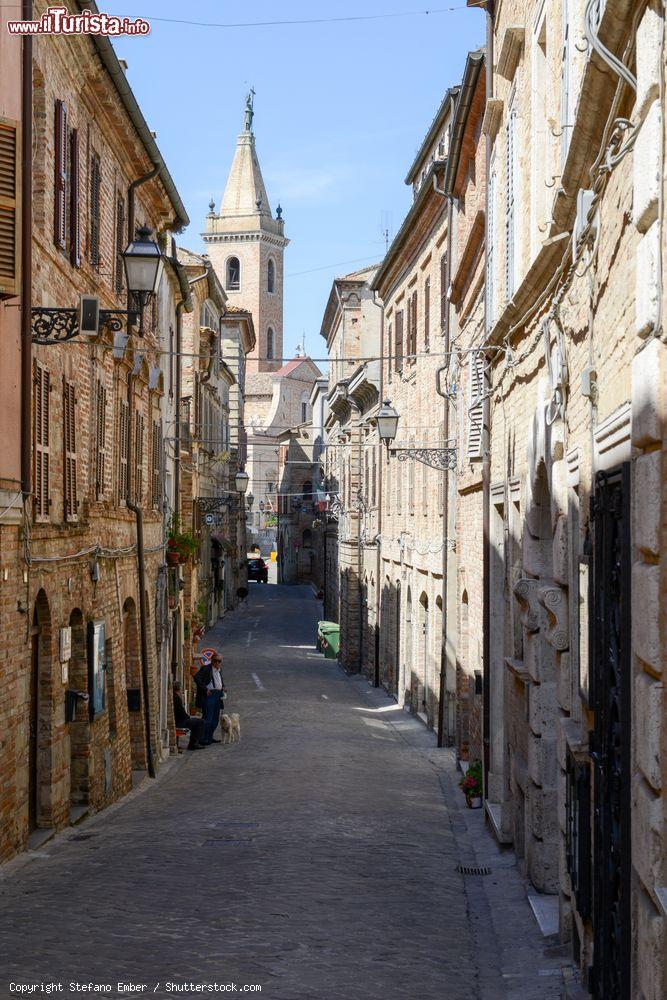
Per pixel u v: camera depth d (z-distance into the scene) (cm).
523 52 1281
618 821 647
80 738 1706
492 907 1173
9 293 1188
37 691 1522
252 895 1159
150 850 1399
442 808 1822
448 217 2542
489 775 1633
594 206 771
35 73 1448
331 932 1033
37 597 1477
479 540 1988
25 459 1359
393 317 3781
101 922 1043
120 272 2067
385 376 3984
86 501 1741
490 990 898
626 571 615
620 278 679
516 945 1025
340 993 859
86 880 1225
